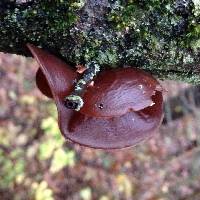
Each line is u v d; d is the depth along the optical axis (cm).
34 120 46
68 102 14
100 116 14
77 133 15
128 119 15
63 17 13
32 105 47
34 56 14
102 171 47
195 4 13
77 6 13
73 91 14
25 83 49
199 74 15
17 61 50
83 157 47
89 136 15
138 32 14
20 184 42
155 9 13
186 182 51
